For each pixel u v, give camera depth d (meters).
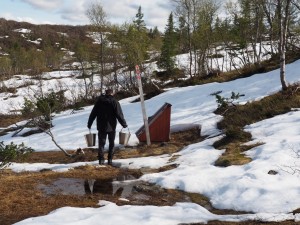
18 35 116.94
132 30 33.31
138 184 7.42
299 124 10.09
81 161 10.59
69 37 118.06
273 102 12.58
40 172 8.91
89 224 5.05
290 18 21.39
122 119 9.21
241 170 7.46
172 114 15.58
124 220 5.21
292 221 5.12
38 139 15.97
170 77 38.72
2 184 7.37
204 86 19.64
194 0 32.00
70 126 17.61
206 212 5.71
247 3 26.66
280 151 8.16
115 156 10.59
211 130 12.02
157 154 10.39
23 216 5.56
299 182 6.43
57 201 6.29
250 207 5.80
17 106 36.81
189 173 7.68
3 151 8.91
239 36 30.05
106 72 35.81
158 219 5.21
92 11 34.72
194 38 32.69
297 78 14.92
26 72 65.88
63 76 54.47
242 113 12.41
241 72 24.09
